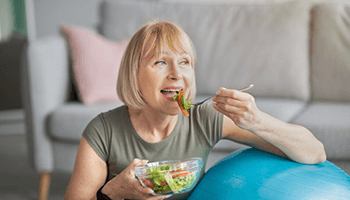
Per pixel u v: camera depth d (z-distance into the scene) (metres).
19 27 4.20
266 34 2.49
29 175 2.78
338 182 1.04
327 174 1.07
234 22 2.57
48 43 2.37
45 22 4.18
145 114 1.10
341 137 1.88
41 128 2.26
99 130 1.13
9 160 3.09
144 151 1.13
